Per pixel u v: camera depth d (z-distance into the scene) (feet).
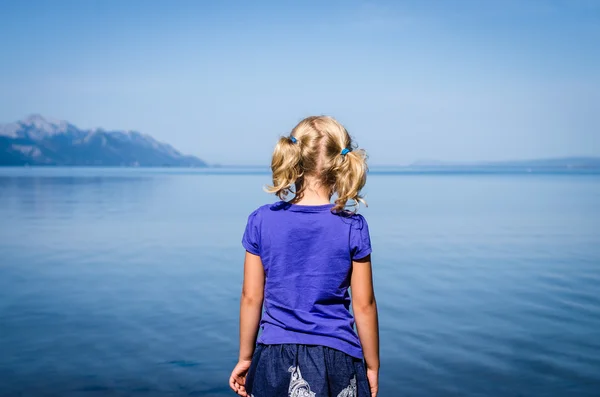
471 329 17.38
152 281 25.13
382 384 12.92
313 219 6.02
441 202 80.59
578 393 12.37
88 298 21.68
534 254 33.65
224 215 58.29
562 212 63.62
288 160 6.04
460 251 34.88
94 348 15.42
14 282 24.88
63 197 90.94
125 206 71.20
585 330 17.26
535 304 20.81
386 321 18.38
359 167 6.02
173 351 15.23
